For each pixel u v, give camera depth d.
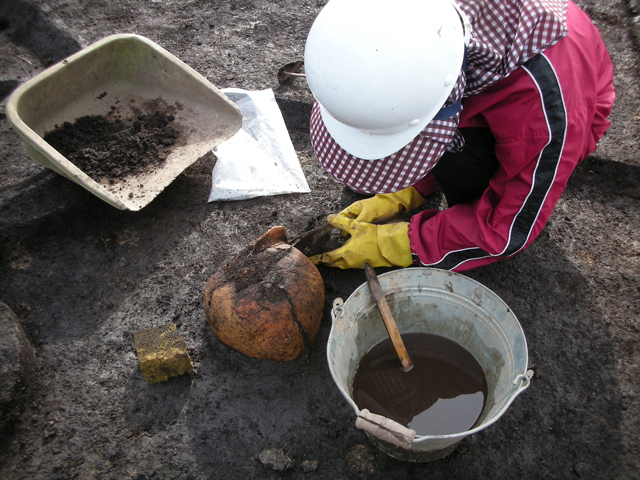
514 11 1.65
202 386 2.08
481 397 1.91
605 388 2.04
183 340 2.03
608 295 2.35
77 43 3.75
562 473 1.82
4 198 2.65
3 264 2.49
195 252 2.58
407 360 1.96
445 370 2.01
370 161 1.78
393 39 1.43
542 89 1.64
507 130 1.77
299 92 3.40
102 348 2.21
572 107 1.67
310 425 1.96
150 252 2.58
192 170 2.99
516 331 1.71
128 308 2.36
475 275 2.44
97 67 2.82
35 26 3.87
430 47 1.46
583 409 1.98
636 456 1.84
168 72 2.85
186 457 1.89
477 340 1.98
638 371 2.08
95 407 2.02
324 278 2.44
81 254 2.57
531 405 2.00
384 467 1.85
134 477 1.84
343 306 1.77
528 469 1.83
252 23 4.01
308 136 3.19
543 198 1.83
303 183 2.88
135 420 1.99
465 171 2.17
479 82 1.72
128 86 2.95
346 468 1.85
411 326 2.12
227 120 2.80
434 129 1.71
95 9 4.06
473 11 1.70
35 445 1.92
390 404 1.90
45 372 2.12
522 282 2.41
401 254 2.15
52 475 1.84
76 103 2.80
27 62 3.68
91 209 2.68
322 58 1.51
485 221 1.99
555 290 2.38
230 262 2.04
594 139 2.16
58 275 2.48
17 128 2.21
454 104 1.70
